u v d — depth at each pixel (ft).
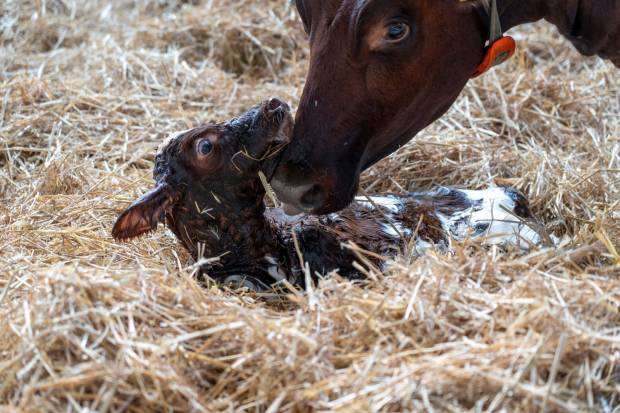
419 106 15.51
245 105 24.67
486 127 23.72
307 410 12.22
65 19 31.14
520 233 17.22
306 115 15.37
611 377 12.46
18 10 31.01
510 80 25.57
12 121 23.06
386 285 14.70
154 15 32.63
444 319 13.34
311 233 16.93
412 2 14.53
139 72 26.23
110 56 27.09
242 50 29.35
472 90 24.61
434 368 12.05
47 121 23.17
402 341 12.93
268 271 16.63
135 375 12.24
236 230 16.40
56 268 14.24
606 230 17.30
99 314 13.03
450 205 18.22
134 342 12.69
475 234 17.33
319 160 15.37
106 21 31.55
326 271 16.67
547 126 23.79
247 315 13.41
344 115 15.16
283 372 12.61
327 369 12.69
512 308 13.30
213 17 30.27
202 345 13.25
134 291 13.70
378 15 14.42
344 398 11.97
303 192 15.64
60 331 12.71
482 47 15.64
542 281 13.66
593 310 13.16
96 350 12.66
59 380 11.96
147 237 17.98
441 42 14.98
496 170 21.24
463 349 12.47
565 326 12.57
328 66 14.98
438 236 17.40
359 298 13.99
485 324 13.17
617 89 25.39
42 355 12.44
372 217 17.63
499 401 11.77
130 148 22.43
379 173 21.17
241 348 13.21
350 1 14.58
